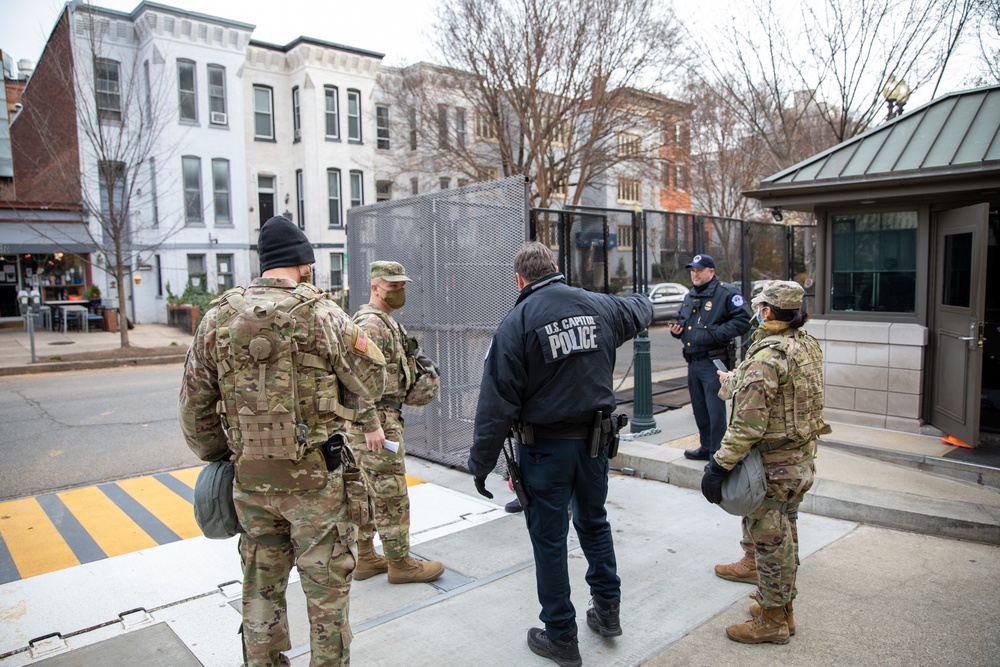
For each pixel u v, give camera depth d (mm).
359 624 3441
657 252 8570
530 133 18422
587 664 3025
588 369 3076
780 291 3119
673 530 4605
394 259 6902
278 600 2643
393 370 3871
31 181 22922
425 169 23344
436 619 3482
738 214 22906
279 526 2590
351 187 27469
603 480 3209
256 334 2414
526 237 5492
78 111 15875
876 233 6539
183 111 23172
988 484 5098
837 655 3035
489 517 5016
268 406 2426
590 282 7520
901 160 5895
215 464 2660
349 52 26594
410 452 6793
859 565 3945
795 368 3027
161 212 22641
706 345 5473
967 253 5625
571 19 17188
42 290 22219
